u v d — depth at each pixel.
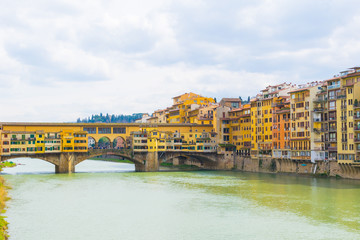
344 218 76.81
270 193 104.31
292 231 68.88
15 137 154.75
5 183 123.69
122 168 193.00
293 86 166.38
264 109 163.62
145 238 66.12
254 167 165.88
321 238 65.00
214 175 151.62
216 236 66.69
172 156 178.38
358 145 117.88
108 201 95.25
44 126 164.88
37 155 156.88
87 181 131.50
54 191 109.56
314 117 135.50
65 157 162.12
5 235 65.00
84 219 77.88
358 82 119.06
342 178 125.19
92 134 173.62
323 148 133.25
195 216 79.88
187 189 113.00
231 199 96.75
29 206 89.38
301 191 106.06
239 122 180.50
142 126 179.12
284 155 150.25
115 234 68.19
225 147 182.25
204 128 188.50
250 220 76.25
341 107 124.56
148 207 88.44
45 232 69.06
